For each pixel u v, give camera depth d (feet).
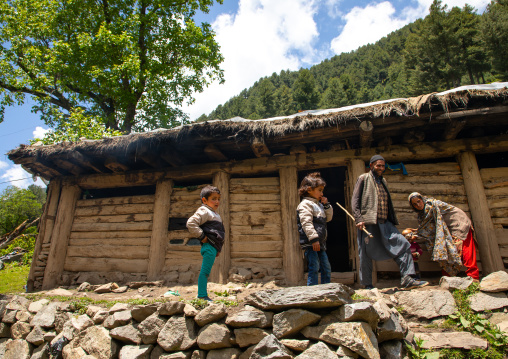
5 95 45.01
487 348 9.14
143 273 18.19
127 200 19.86
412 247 13.91
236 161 18.22
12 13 40.55
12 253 43.62
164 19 45.16
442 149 15.83
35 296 15.05
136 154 17.10
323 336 8.11
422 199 13.56
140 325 10.07
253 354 8.18
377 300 9.48
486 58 120.78
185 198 18.86
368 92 195.93
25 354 12.90
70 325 12.06
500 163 18.13
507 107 13.02
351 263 16.85
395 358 8.55
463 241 12.90
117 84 39.96
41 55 41.19
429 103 13.46
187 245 18.01
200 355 9.07
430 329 9.99
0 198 92.22
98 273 18.80
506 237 14.58
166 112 49.21
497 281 10.52
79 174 20.88
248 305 9.31
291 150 17.38
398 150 16.19
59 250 19.60
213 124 15.51
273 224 17.34
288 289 8.88
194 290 14.73
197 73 48.67
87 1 41.63
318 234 10.96
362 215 12.65
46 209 20.62
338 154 16.85
